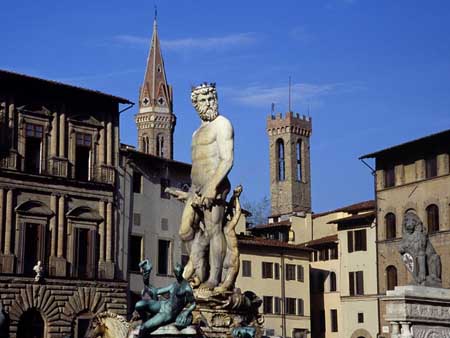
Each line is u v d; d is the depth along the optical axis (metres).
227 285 15.48
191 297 11.72
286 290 82.75
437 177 71.88
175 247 71.00
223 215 16.02
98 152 66.06
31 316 59.50
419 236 20.61
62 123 63.81
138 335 11.41
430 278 20.45
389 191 77.12
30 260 60.06
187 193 16.52
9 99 60.75
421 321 18.66
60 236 61.94
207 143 16.23
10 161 59.91
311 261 87.81
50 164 62.56
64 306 60.94
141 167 69.06
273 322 80.75
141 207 68.44
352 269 82.31
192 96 16.61
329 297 85.06
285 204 168.25
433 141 72.50
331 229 91.88
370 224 81.06
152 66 158.00
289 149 169.75
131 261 67.06
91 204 64.56
